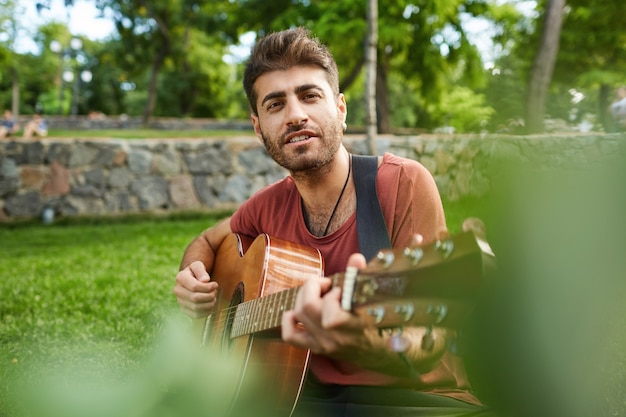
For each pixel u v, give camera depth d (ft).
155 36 99.86
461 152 5.38
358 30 53.47
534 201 5.06
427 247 3.74
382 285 3.93
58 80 182.29
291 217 7.00
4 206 36.09
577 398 5.37
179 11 88.84
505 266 5.15
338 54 61.46
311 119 6.12
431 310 3.75
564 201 5.01
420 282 3.77
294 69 6.12
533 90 31.68
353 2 53.78
